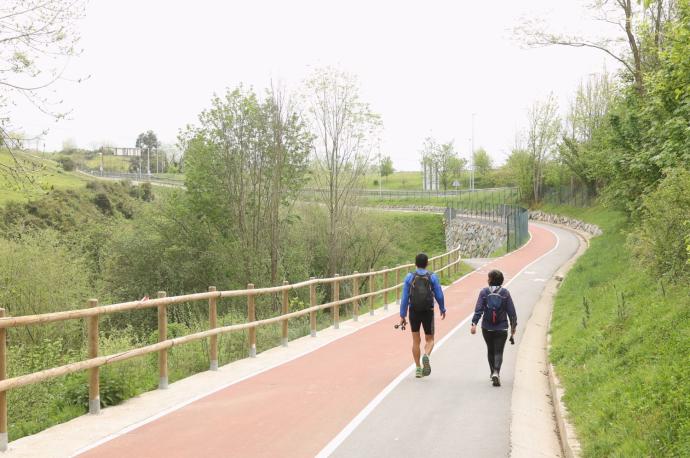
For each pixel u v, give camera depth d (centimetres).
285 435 729
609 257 2638
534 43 2423
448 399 930
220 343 1366
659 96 1688
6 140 1307
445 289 2767
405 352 1343
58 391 925
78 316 757
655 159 1722
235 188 3684
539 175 8631
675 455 545
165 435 718
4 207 4300
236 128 3675
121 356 837
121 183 6925
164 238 3894
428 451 685
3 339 654
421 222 7500
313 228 4406
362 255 4731
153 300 920
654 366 777
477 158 12131
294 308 3181
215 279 3734
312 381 1035
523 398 952
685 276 1175
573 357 1107
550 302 2327
